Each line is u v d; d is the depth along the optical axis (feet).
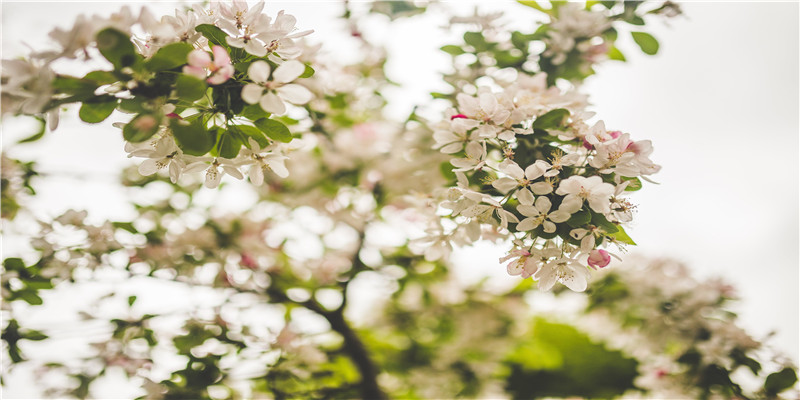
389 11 3.76
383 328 5.60
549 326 7.43
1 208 3.80
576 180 2.85
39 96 2.67
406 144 3.84
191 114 2.83
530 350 7.03
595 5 3.59
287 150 3.15
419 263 4.77
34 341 3.61
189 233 4.09
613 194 2.90
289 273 4.76
